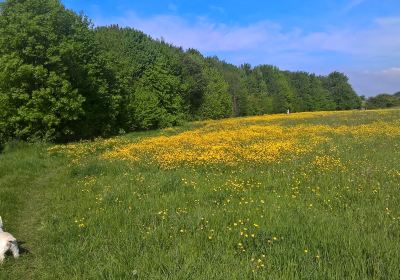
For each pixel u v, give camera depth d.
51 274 6.42
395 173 11.91
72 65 31.66
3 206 10.49
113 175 14.42
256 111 94.00
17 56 28.03
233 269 5.71
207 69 81.19
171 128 43.94
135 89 49.03
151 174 13.65
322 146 18.72
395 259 5.64
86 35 37.50
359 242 6.32
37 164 17.80
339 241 6.47
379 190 10.02
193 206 9.38
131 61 58.34
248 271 5.57
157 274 5.75
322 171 12.75
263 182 11.59
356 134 23.84
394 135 22.41
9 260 7.18
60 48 29.25
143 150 19.70
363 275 5.30
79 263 6.59
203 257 6.24
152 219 8.45
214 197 10.15
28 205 11.27
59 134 30.94
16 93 28.11
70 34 31.94
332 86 118.25
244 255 6.32
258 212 8.33
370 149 17.38
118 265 6.16
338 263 5.66
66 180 14.23
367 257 5.93
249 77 105.38
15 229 9.15
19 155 21.20
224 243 6.80
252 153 16.34
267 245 6.63
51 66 29.66
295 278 5.31
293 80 115.38
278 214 8.07
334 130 26.92
